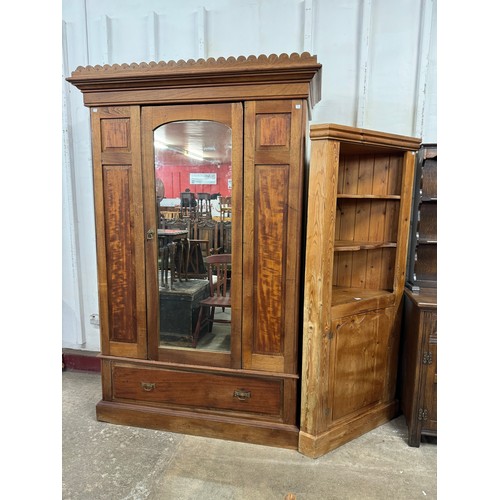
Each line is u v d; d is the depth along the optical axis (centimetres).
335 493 152
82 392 236
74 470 165
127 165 179
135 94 172
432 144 191
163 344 189
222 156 169
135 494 152
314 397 170
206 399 188
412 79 208
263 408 182
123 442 184
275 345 176
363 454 176
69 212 253
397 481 159
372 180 202
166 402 193
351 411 187
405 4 202
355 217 208
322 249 161
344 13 208
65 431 193
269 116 162
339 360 176
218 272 178
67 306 266
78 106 243
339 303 175
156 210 180
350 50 211
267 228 169
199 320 183
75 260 258
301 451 175
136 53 233
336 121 218
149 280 185
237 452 177
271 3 213
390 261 202
